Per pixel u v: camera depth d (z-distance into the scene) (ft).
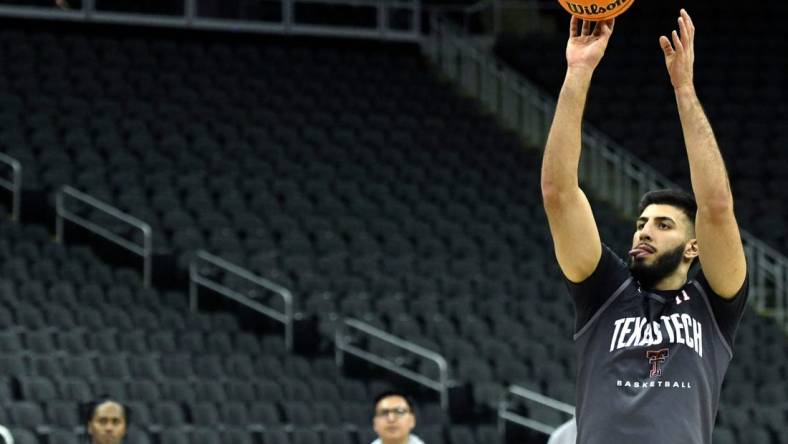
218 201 66.95
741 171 78.84
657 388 11.95
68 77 75.66
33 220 62.34
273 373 55.06
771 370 61.05
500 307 62.44
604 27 12.71
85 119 71.67
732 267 12.22
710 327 12.33
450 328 59.82
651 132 81.05
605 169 78.38
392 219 69.26
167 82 77.71
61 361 50.37
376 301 60.75
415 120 80.48
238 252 62.49
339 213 68.69
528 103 82.89
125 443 43.73
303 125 77.20
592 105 82.79
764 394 58.85
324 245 65.31
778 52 89.51
